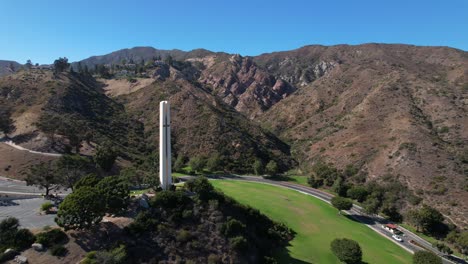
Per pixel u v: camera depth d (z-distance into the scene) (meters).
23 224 45.53
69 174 62.19
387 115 122.94
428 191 79.94
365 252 56.97
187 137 120.00
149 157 95.12
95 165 78.56
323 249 56.44
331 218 72.56
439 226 69.81
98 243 39.53
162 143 52.47
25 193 63.69
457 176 82.12
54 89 120.81
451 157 90.00
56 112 106.38
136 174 64.31
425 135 101.06
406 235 68.56
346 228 67.62
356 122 127.12
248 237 49.47
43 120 96.56
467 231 66.50
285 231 60.75
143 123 129.12
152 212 45.88
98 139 100.12
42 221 46.97
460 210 72.06
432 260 50.41
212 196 51.94
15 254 36.88
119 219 43.75
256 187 90.25
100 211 40.84
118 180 48.91
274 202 77.12
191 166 100.81
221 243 45.22
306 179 104.31
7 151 83.00
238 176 103.06
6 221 40.84
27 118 97.69
